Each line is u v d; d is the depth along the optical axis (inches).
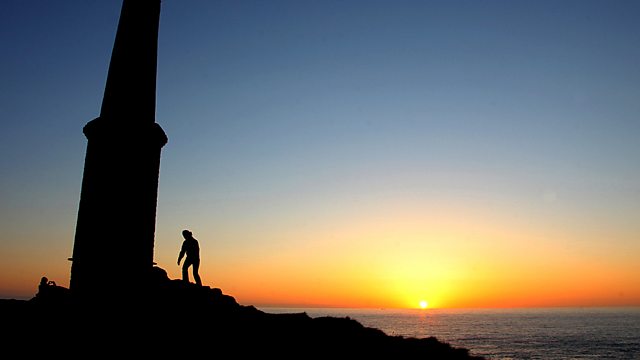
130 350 538.6
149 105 761.0
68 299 665.0
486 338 5280.5
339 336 780.0
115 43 781.3
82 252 683.4
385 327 7736.2
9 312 620.1
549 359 3275.1
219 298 772.0
